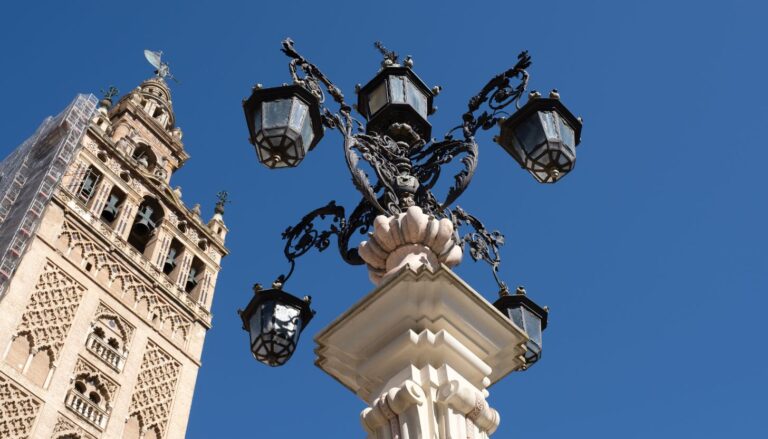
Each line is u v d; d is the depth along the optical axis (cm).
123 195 5450
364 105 789
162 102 6656
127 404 4419
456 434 496
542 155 660
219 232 6097
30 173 5147
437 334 530
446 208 683
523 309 714
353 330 557
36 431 3878
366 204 702
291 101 657
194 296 5478
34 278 4438
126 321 4775
